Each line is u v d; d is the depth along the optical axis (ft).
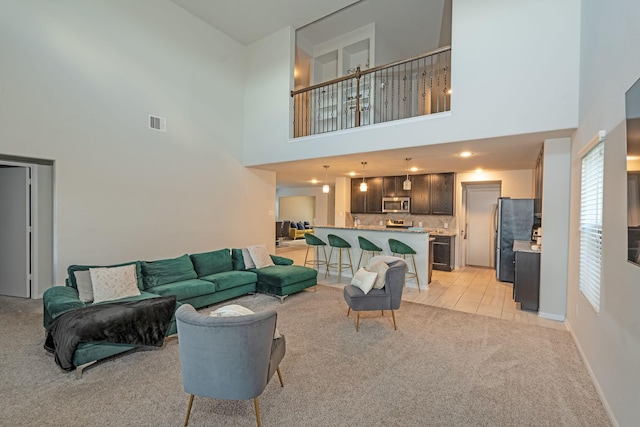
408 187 18.74
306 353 9.27
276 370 7.43
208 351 5.84
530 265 13.25
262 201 22.34
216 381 5.94
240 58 20.68
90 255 13.78
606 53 7.50
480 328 11.30
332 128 23.38
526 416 6.50
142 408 6.63
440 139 13.23
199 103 18.17
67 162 13.03
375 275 11.37
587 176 9.25
